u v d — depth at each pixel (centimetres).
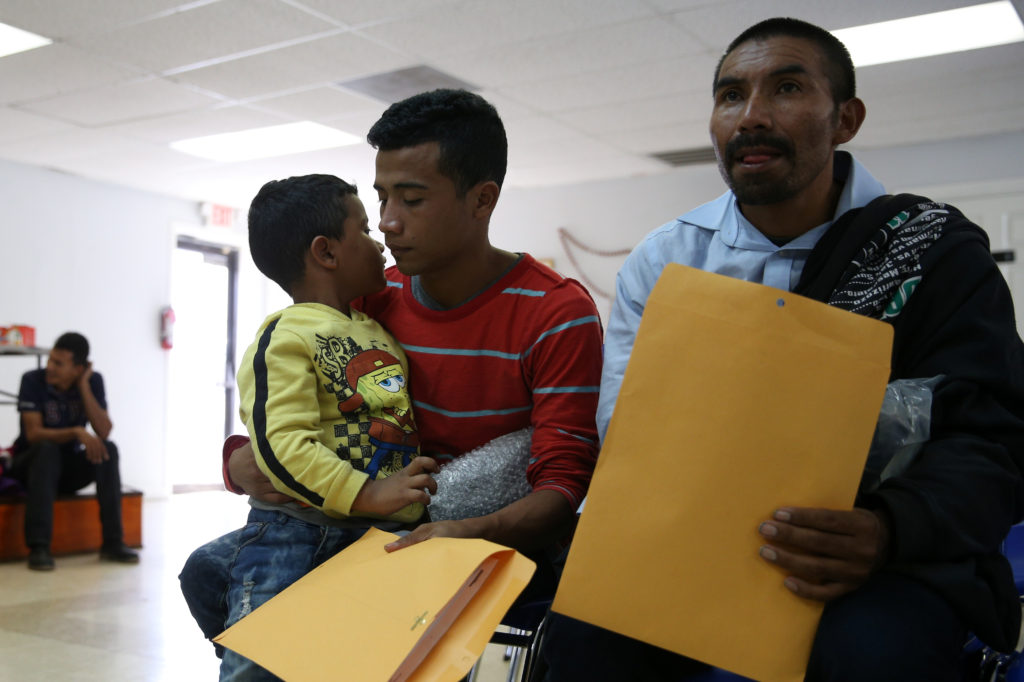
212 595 126
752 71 110
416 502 111
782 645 90
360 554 109
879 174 642
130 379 749
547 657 109
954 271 104
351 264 134
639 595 93
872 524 89
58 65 466
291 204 132
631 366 96
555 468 127
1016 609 97
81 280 715
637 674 105
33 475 457
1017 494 99
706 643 91
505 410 137
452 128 127
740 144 111
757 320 93
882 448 99
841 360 90
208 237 820
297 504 125
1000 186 597
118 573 445
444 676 90
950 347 103
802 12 390
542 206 770
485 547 97
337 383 123
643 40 425
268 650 100
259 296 877
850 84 114
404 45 434
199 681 279
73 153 648
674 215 709
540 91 504
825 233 114
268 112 549
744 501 91
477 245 135
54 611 364
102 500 479
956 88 501
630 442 95
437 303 141
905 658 89
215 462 859
